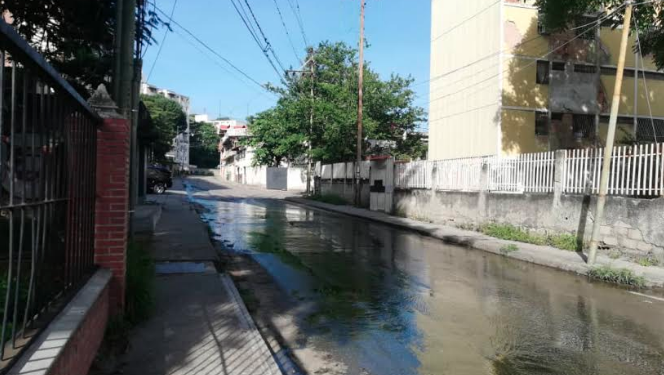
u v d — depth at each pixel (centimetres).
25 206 269
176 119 8956
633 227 1061
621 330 591
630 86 2580
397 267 979
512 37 2392
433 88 2916
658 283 842
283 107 3403
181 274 798
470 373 453
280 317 626
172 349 468
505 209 1473
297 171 4903
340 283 820
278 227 1642
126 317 530
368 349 514
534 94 2430
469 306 687
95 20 734
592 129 2498
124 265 489
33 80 271
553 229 1286
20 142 262
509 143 2394
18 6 691
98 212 479
